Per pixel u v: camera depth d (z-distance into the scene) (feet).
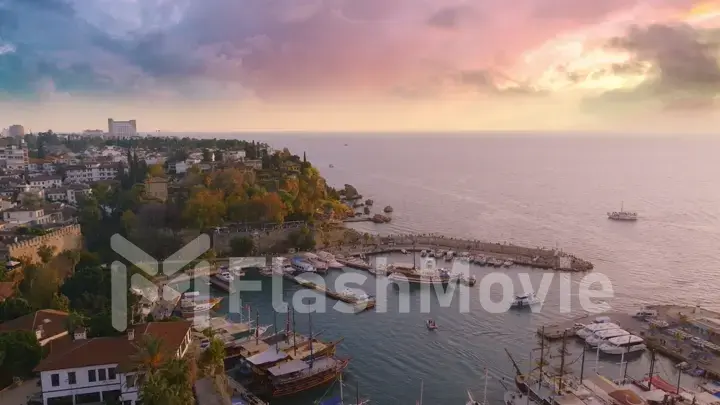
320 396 387.55
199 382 307.58
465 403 377.71
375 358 446.60
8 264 514.68
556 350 457.27
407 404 376.68
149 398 251.80
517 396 376.89
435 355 451.53
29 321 370.53
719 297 609.83
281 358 414.00
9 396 310.86
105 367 299.38
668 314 526.98
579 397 366.63
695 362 429.38
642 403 355.15
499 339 482.69
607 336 468.75
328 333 497.05
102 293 478.18
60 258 613.11
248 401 357.82
